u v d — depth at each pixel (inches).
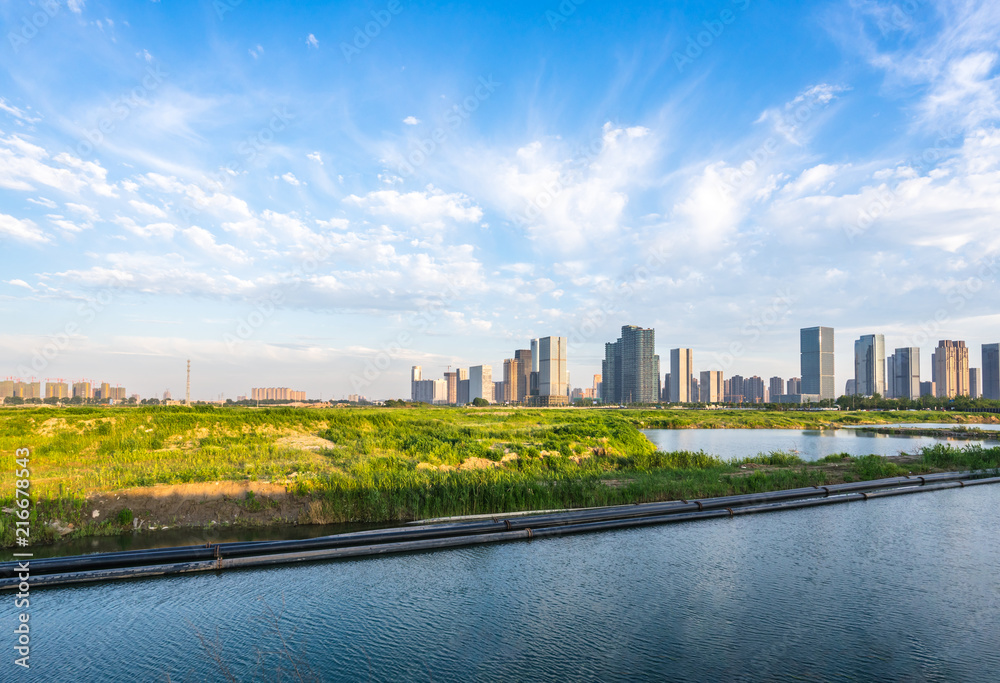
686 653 349.1
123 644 360.5
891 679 319.6
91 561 483.5
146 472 757.9
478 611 414.0
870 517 708.7
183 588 457.1
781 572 501.0
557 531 618.8
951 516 714.8
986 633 378.6
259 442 1220.5
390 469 874.1
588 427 1515.7
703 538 609.9
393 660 339.6
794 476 925.2
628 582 474.6
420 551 557.9
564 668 330.6
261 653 348.2
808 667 332.8
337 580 478.3
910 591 455.2
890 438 2434.8
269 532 625.0
